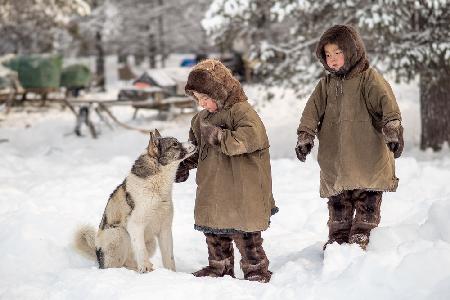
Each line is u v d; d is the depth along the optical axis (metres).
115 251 7.36
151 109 26.08
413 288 5.35
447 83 16.61
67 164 16.61
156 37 56.28
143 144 20.64
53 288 6.69
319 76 17.14
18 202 11.41
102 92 38.25
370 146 6.78
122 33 55.50
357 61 6.78
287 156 17.98
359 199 6.95
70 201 11.34
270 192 6.81
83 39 48.34
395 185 7.02
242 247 6.73
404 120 21.84
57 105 30.86
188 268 7.84
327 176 7.06
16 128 24.47
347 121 6.81
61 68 31.56
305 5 16.16
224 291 6.01
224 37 18.81
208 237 6.86
